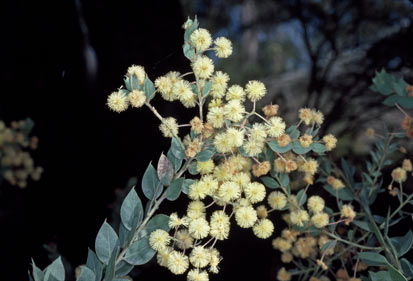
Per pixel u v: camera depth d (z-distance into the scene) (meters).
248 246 0.37
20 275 0.31
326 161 0.28
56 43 0.37
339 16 0.54
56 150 0.35
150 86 0.18
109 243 0.18
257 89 0.18
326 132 0.41
